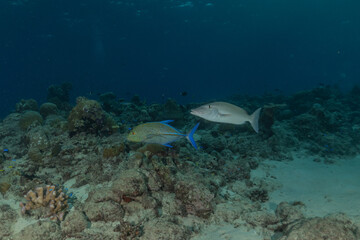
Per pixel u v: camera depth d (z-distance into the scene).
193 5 57.03
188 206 5.24
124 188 5.13
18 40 65.81
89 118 8.38
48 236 4.27
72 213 4.69
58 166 6.96
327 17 79.81
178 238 4.25
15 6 44.12
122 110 15.23
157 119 14.02
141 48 92.00
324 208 5.90
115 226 4.70
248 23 78.31
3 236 4.47
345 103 20.05
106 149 6.83
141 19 61.47
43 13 48.25
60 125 9.28
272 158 9.64
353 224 4.40
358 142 11.64
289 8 70.88
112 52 90.81
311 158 9.87
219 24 75.88
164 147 6.93
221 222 5.16
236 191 6.74
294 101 19.86
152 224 4.45
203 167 7.57
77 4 46.19
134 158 6.32
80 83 68.81
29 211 4.96
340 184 7.45
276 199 6.59
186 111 15.45
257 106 19.30
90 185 6.20
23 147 8.71
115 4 49.25
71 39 68.56
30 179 6.10
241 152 9.61
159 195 5.57
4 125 10.59
